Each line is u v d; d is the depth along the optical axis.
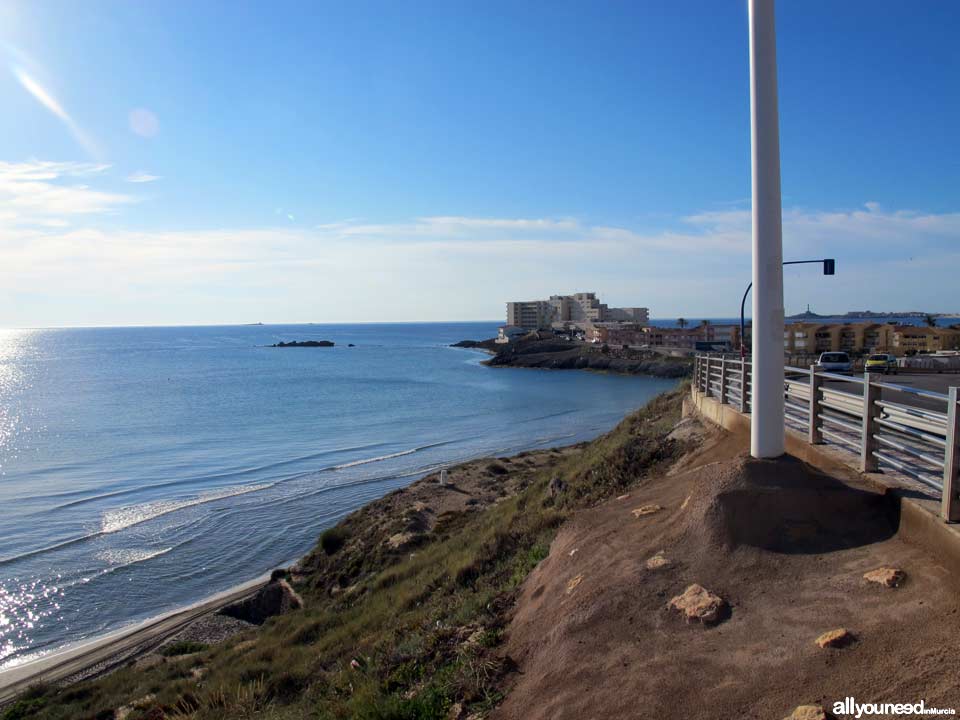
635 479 10.95
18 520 27.75
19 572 21.80
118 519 27.73
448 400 75.88
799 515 5.62
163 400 76.94
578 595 5.86
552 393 83.88
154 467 39.00
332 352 197.12
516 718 4.73
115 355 186.75
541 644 5.55
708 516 5.85
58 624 17.98
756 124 6.24
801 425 9.57
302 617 14.50
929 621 3.90
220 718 8.12
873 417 6.39
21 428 55.84
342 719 6.08
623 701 4.22
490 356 171.12
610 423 55.94
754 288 6.39
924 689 3.39
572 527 8.18
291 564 22.00
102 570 21.92
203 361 157.00
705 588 5.14
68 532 26.08
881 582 4.49
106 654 15.65
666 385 95.00
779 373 6.28
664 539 6.18
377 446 45.91
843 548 5.23
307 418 61.22
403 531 19.55
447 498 23.75
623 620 5.18
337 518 27.41
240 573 21.56
